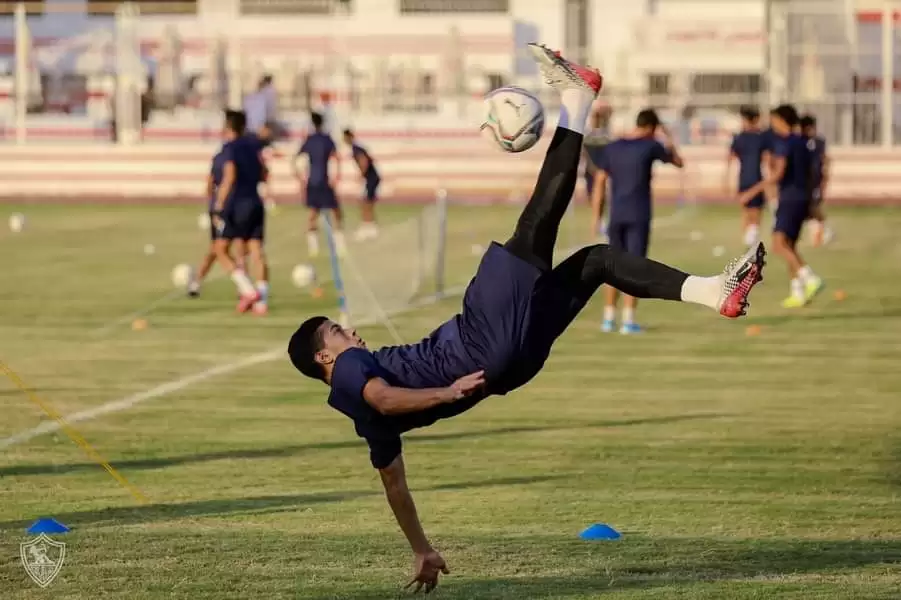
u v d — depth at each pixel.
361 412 8.18
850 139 50.72
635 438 13.62
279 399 15.66
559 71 8.62
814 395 15.91
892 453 12.92
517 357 8.23
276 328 21.12
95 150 50.81
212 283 26.78
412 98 53.66
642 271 8.52
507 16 56.88
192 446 13.20
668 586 8.67
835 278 27.30
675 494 11.36
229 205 22.61
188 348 19.30
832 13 51.78
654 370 17.66
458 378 8.23
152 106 53.69
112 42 55.47
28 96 54.16
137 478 11.88
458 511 10.80
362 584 8.75
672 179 50.25
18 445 13.21
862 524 10.37
